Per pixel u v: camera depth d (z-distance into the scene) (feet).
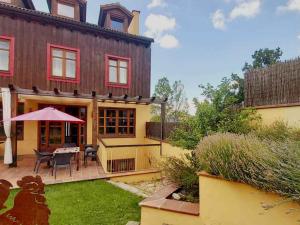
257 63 44.86
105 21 41.39
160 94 70.33
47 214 3.63
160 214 11.28
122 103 39.68
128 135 40.19
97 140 33.06
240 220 8.91
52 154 23.76
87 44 36.70
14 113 26.81
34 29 32.86
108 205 15.60
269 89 19.24
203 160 10.66
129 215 14.15
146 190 20.03
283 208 7.73
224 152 9.68
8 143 25.25
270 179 7.70
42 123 35.45
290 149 8.63
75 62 35.78
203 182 10.38
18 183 3.53
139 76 41.27
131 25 45.83
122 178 23.35
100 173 23.79
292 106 17.25
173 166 15.87
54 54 34.24
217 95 17.43
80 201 16.19
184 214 10.67
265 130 16.38
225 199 9.45
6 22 31.17
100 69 37.65
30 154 33.68
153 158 35.73
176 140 19.67
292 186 7.28
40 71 33.04
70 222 13.10
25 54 32.17
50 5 39.17
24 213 3.49
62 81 34.58
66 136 37.22
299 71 17.01
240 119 17.19
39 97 33.06
